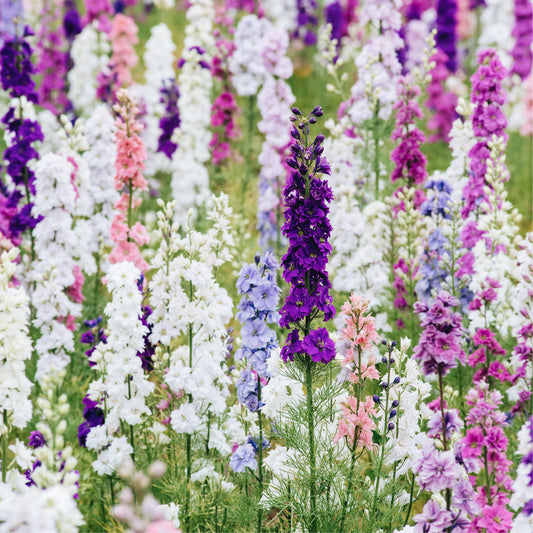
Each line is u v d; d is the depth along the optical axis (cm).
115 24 1662
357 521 636
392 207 1030
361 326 622
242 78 1494
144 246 1310
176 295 725
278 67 1248
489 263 876
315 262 587
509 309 890
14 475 617
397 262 1045
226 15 1970
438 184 979
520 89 1897
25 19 1883
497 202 898
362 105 1163
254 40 1475
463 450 543
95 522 774
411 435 647
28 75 1070
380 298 1002
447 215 991
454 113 1809
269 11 2231
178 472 739
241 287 632
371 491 646
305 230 589
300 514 635
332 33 2116
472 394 572
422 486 521
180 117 1376
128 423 741
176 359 730
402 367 692
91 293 1117
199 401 734
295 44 2241
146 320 773
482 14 2211
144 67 2158
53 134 1431
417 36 2083
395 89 1159
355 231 992
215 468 746
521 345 723
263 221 1230
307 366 620
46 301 917
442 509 535
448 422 543
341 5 2342
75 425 866
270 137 1242
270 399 684
